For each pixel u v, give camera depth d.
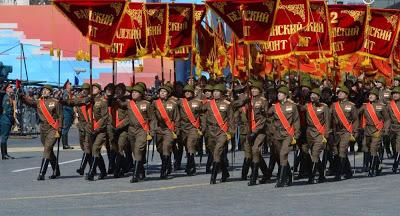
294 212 25.81
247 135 36.34
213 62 50.34
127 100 39.47
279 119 34.62
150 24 43.81
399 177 38.81
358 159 51.09
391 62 49.72
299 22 37.25
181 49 48.25
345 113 37.84
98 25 39.38
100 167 39.03
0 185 36.34
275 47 37.66
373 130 39.84
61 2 38.97
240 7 36.69
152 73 120.75
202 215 25.31
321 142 36.06
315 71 57.00
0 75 74.06
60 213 26.33
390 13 44.41
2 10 122.38
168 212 26.23
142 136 37.47
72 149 61.31
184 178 39.38
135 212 26.34
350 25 44.00
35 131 80.94
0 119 52.19
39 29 122.31
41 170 38.66
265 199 29.89
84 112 39.66
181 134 41.66
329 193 31.77
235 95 40.47
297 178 38.34
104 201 29.88
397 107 40.91
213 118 36.25
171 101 39.25
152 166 46.06
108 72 121.19
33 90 82.25
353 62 59.66
